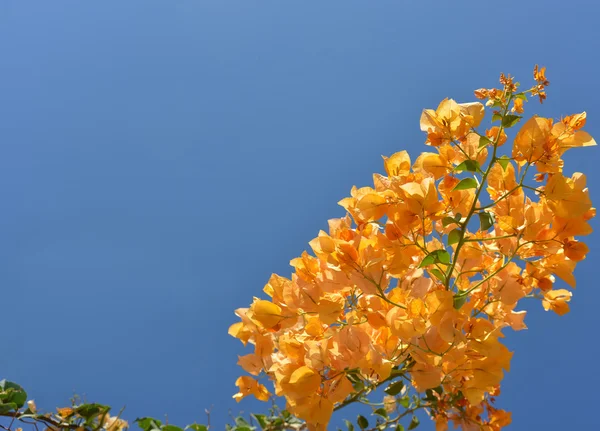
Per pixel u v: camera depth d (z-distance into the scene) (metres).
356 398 1.76
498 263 1.74
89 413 1.87
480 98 1.65
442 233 1.73
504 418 1.78
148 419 1.90
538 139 1.63
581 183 1.65
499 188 1.70
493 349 1.64
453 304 1.64
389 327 1.65
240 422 1.92
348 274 1.67
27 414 1.84
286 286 1.70
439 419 1.79
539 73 1.64
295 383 1.65
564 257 1.71
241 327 1.80
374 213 1.69
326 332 1.67
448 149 1.69
